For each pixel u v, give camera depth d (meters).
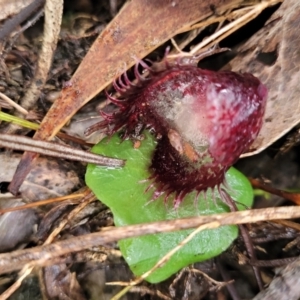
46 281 0.09
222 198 0.09
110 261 0.10
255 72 0.10
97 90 0.09
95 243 0.08
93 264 0.10
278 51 0.10
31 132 0.10
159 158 0.09
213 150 0.08
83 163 0.10
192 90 0.08
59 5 0.09
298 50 0.10
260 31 0.10
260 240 0.10
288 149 0.10
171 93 0.08
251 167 0.10
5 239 0.10
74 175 0.10
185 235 0.09
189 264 0.09
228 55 0.11
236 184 0.09
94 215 0.10
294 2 0.10
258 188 0.10
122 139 0.09
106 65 0.09
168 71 0.08
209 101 0.08
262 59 0.10
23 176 0.09
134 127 0.09
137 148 0.09
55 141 0.10
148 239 0.09
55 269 0.09
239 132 0.08
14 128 0.10
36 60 0.10
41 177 0.10
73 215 0.09
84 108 0.10
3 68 0.10
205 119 0.08
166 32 0.09
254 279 0.10
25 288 0.09
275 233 0.10
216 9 0.10
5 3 0.10
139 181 0.09
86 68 0.09
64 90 0.09
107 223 0.10
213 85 0.08
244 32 0.11
